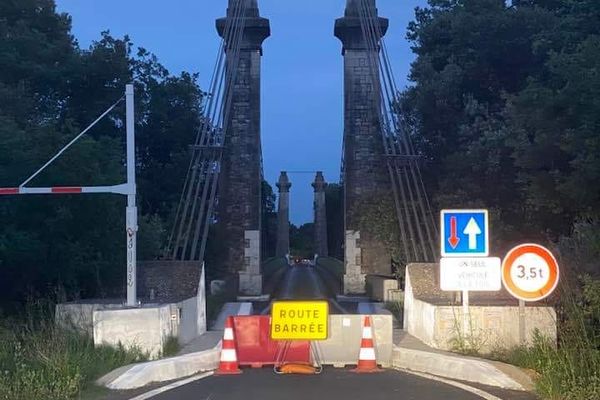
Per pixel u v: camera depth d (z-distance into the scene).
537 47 25.16
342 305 34.09
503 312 14.95
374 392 11.70
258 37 48.03
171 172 38.78
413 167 35.69
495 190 27.56
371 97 46.16
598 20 21.25
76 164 20.84
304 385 12.41
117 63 32.97
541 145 19.56
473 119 30.58
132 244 15.96
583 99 16.88
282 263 79.56
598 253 15.26
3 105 25.75
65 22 34.12
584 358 11.27
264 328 14.57
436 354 14.24
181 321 16.91
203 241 33.75
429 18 36.44
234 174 46.59
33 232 20.27
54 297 20.50
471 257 13.83
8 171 20.27
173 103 40.88
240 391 11.84
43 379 11.40
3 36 30.09
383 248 42.16
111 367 13.31
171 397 11.33
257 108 47.53
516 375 12.38
